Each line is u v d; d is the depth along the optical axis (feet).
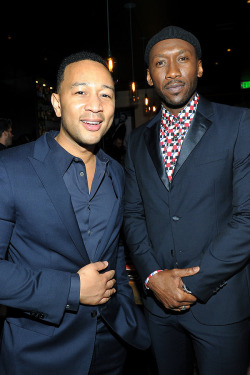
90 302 3.46
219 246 3.98
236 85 30.89
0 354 3.68
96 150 4.05
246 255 3.94
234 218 4.07
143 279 4.66
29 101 20.56
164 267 4.61
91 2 14.61
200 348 4.43
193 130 4.38
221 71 29.63
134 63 26.11
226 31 21.25
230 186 4.26
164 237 4.56
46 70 21.47
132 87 20.84
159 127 4.89
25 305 3.25
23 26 16.21
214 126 4.33
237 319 4.22
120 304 4.18
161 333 4.81
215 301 4.24
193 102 4.58
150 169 4.74
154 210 4.66
